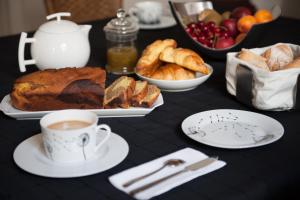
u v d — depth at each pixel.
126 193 0.64
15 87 0.91
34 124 0.89
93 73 0.94
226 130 0.85
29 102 0.91
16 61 1.30
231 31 1.36
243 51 1.01
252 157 0.75
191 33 1.32
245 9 1.43
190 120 0.88
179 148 0.79
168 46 1.11
